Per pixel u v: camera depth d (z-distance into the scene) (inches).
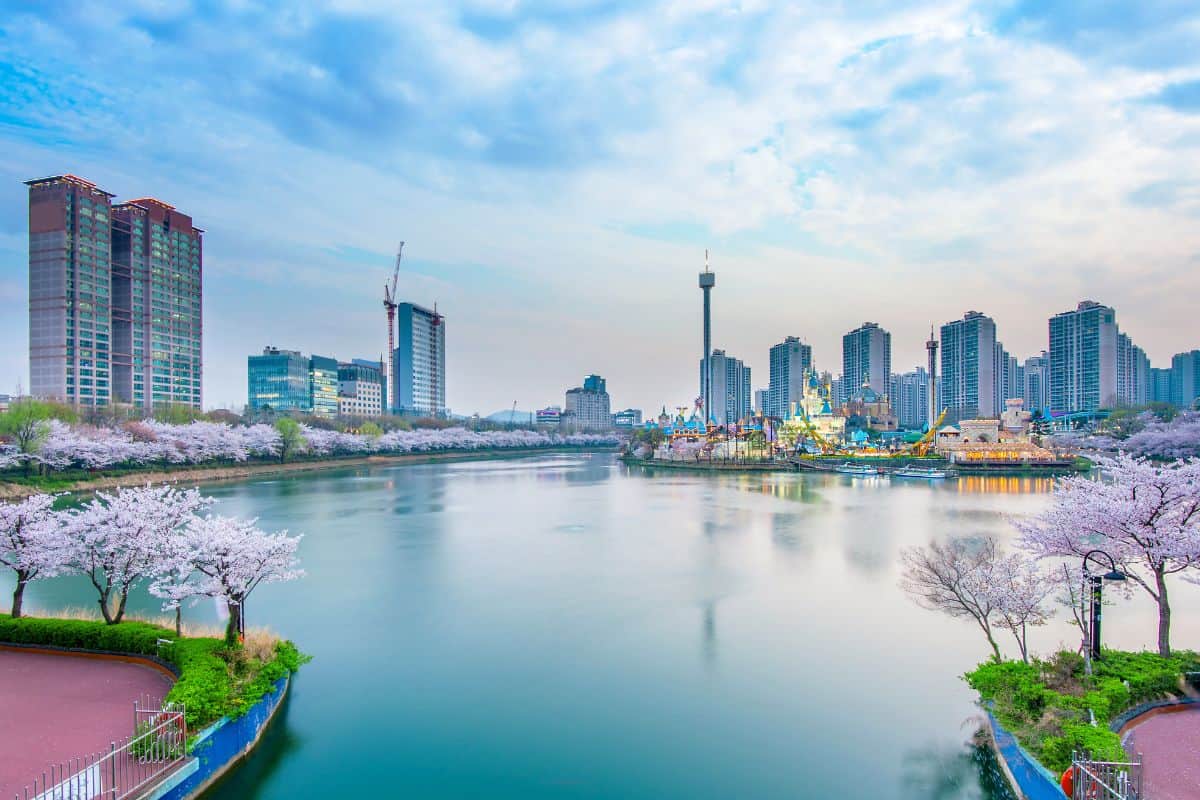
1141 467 1381.6
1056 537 1389.0
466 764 1209.4
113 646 1473.9
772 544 3213.6
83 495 4948.3
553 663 1675.7
